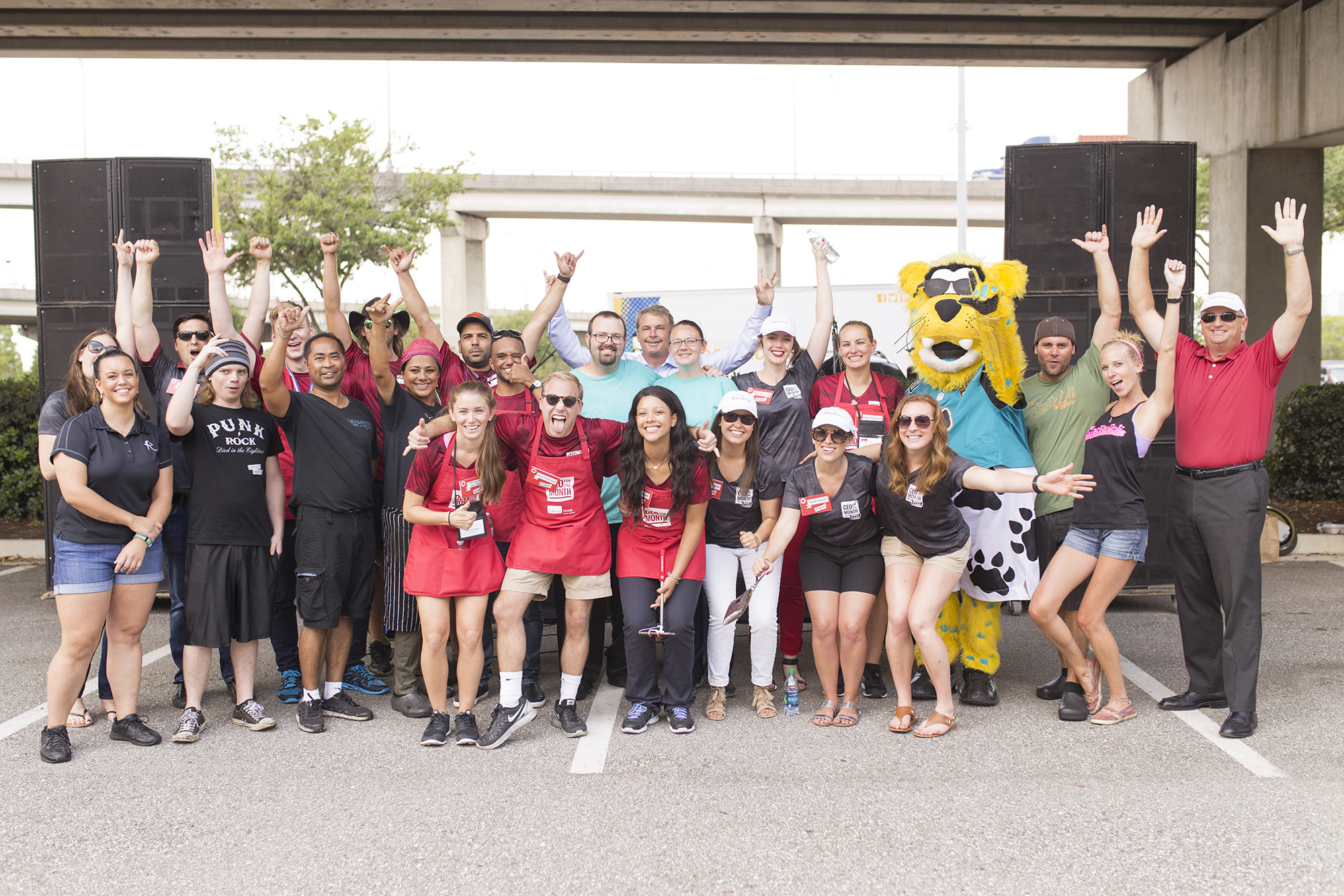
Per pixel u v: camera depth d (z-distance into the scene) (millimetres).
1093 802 3877
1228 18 12594
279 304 4902
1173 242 7512
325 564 4910
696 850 3492
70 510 4492
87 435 4480
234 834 3676
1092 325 7527
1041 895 3145
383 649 6062
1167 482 7484
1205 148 13797
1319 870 3271
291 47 12492
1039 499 5348
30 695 5500
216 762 4457
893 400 5766
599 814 3816
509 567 4777
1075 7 11812
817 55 13031
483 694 5598
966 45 13344
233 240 23250
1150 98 14523
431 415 5387
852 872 3307
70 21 11359
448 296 41844
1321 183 13383
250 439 4875
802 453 5586
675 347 5773
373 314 5160
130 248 5348
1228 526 4715
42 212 7992
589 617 4918
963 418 5434
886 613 5406
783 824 3703
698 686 5715
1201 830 3602
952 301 5352
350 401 5207
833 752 4531
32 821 3801
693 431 4852
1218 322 4707
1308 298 4574
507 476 5055
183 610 5250
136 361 5438
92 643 4535
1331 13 11484
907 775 4215
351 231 23625
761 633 5078
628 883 3252
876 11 11633
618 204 41875
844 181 42031
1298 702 5172
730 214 42344
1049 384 5598
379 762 4453
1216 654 5055
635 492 4766
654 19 11828
